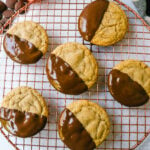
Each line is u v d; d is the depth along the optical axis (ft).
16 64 1.50
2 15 1.66
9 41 1.44
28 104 1.40
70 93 1.42
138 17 1.48
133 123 1.45
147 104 1.46
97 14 1.44
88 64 1.42
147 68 1.42
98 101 1.46
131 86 1.40
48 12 1.52
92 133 1.38
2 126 1.44
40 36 1.45
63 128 1.38
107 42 1.44
